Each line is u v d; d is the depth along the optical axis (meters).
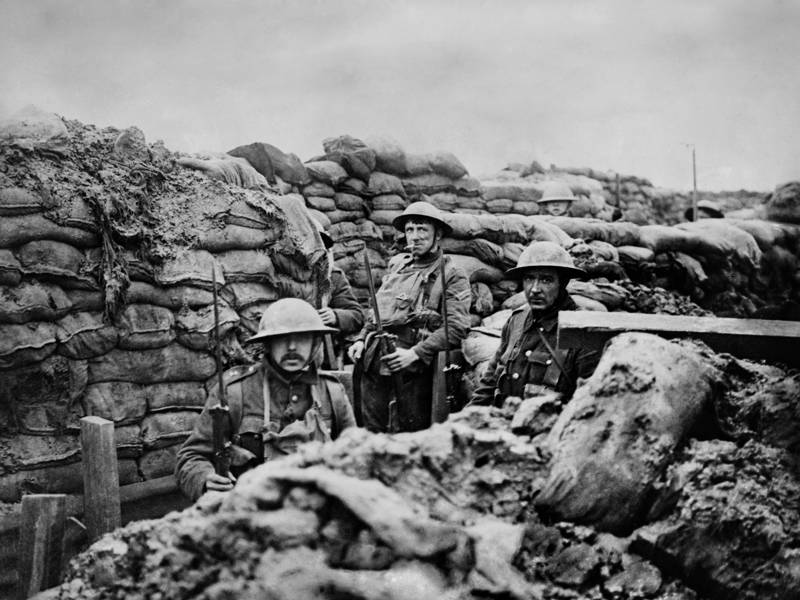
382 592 2.70
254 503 2.82
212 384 5.00
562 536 2.99
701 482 3.03
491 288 7.55
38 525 3.70
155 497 4.63
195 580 2.81
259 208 5.41
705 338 3.52
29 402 4.27
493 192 9.58
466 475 3.02
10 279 4.23
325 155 8.17
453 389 4.91
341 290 6.04
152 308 4.75
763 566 2.95
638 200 13.15
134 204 4.86
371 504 2.77
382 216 8.23
